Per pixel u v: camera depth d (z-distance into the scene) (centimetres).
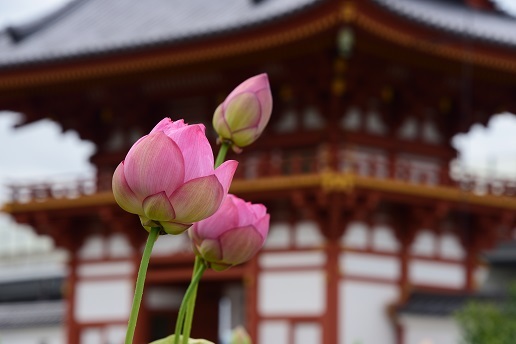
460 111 3195
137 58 3006
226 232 352
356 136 2969
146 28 3206
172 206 280
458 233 3275
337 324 2898
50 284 5262
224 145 412
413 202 3016
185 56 2912
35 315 4184
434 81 3031
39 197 3400
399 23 2697
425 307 2994
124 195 281
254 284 3027
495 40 2922
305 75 2880
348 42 2589
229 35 2806
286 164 3038
